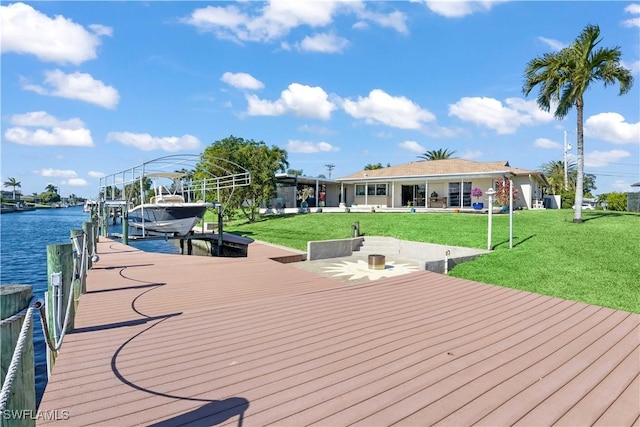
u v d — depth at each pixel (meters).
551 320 4.82
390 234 14.76
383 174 29.53
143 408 2.60
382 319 4.80
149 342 3.92
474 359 3.55
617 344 3.98
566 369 3.35
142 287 6.64
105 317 4.80
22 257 19.98
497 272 8.05
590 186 63.25
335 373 3.21
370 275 9.27
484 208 23.36
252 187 23.17
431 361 3.49
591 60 13.10
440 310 5.25
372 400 2.75
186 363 3.39
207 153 22.77
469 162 28.83
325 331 4.31
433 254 11.57
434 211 22.92
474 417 2.54
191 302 5.63
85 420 2.44
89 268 8.54
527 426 2.45
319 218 22.12
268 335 4.16
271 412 2.56
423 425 2.43
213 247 17.12
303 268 10.17
